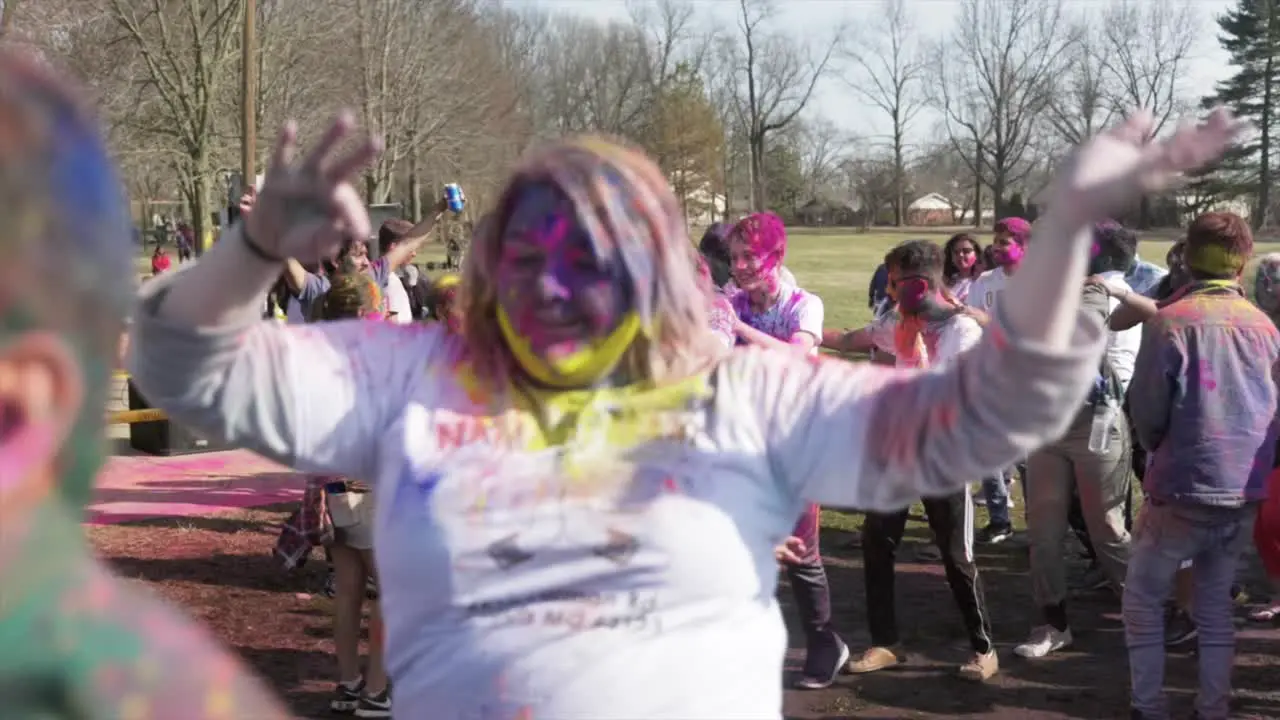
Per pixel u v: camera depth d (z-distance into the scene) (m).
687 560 1.80
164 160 28.58
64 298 0.86
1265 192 74.19
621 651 1.77
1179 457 4.18
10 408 0.85
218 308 1.81
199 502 8.20
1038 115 80.12
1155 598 4.38
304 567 6.55
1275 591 6.00
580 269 1.86
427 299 4.23
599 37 80.50
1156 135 1.69
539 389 1.90
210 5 26.36
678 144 73.50
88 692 0.85
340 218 1.78
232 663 0.97
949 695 4.99
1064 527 5.34
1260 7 73.88
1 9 16.25
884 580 5.26
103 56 23.84
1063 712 4.82
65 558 0.89
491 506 1.83
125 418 7.84
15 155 0.84
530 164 1.94
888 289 5.09
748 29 82.56
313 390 1.93
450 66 46.84
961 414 1.77
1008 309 1.71
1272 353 4.20
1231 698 4.96
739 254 4.70
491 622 1.81
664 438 1.86
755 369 1.94
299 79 30.48
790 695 4.98
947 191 103.50
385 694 4.56
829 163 103.38
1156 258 38.50
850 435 1.86
